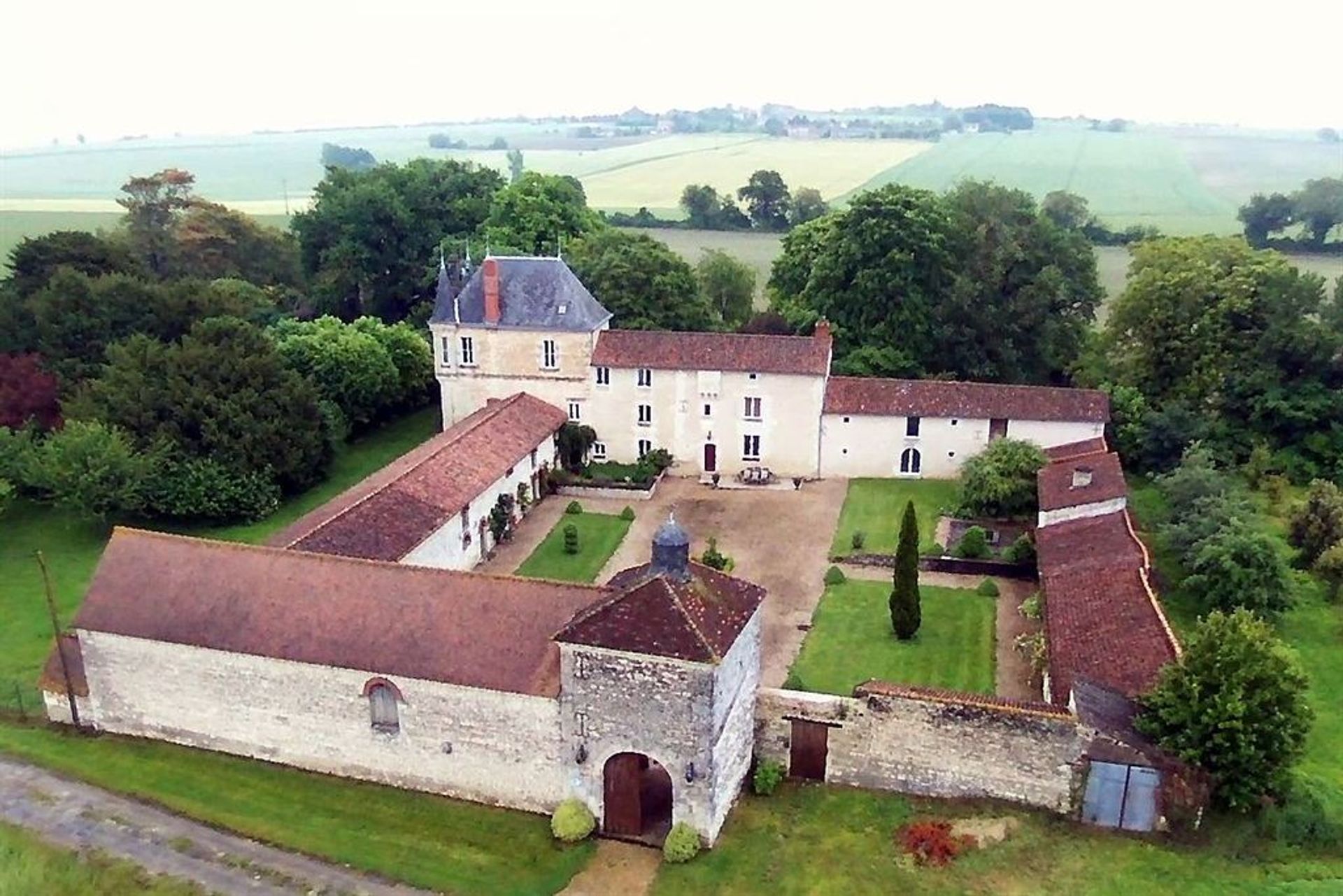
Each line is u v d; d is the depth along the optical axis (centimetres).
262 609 3478
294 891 2930
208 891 2922
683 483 6438
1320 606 4678
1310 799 3070
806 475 6531
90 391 5878
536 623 3272
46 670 3744
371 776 3425
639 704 3002
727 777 3156
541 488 6159
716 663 2864
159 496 5541
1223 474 5844
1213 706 3008
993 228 7625
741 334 7006
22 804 3281
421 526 4653
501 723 3212
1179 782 3027
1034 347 7538
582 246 8250
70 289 6575
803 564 5234
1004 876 2931
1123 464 6450
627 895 2903
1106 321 7756
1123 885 2875
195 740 3603
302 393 6188
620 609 3005
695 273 8588
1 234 12688
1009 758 3169
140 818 3231
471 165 11006
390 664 3278
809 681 4100
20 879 2914
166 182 10119
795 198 13688
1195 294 6819
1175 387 6875
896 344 7388
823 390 6347
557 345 6450
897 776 3303
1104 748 3055
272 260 10219
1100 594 4009
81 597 4819
